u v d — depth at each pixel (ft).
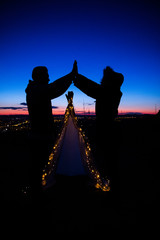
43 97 8.30
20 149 28.50
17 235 6.92
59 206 9.00
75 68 9.04
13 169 17.24
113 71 9.18
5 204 9.64
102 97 9.04
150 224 7.58
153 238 6.69
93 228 7.27
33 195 8.64
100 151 9.51
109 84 9.07
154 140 24.02
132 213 8.47
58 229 7.23
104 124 9.25
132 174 14.99
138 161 19.42
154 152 22.84
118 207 9.02
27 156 23.65
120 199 10.04
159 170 15.93
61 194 10.24
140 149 25.84
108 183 10.02
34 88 8.37
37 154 8.53
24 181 13.58
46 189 10.52
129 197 10.38
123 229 7.22
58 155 11.42
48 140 8.60
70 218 8.00
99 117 9.34
